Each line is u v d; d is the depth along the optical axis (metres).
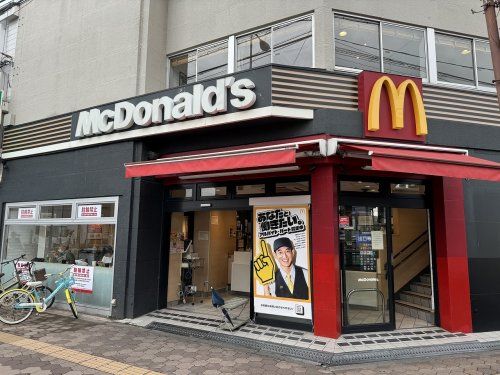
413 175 6.75
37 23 10.50
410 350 5.45
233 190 7.32
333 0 7.07
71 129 8.63
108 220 7.84
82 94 9.09
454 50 7.80
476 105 7.21
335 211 6.16
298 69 6.48
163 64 8.76
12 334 6.23
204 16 8.44
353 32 7.27
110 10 8.98
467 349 5.61
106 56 8.82
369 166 6.09
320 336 5.98
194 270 9.47
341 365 4.99
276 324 6.56
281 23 7.52
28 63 10.45
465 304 6.42
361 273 6.46
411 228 8.73
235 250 10.73
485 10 4.18
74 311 7.38
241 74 6.61
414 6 7.55
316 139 6.23
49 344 5.70
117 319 7.24
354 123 6.42
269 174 6.81
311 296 6.31
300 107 6.38
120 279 7.39
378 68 7.26
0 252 9.67
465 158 6.05
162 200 8.12
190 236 9.80
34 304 7.10
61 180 8.78
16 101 10.48
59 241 8.70
